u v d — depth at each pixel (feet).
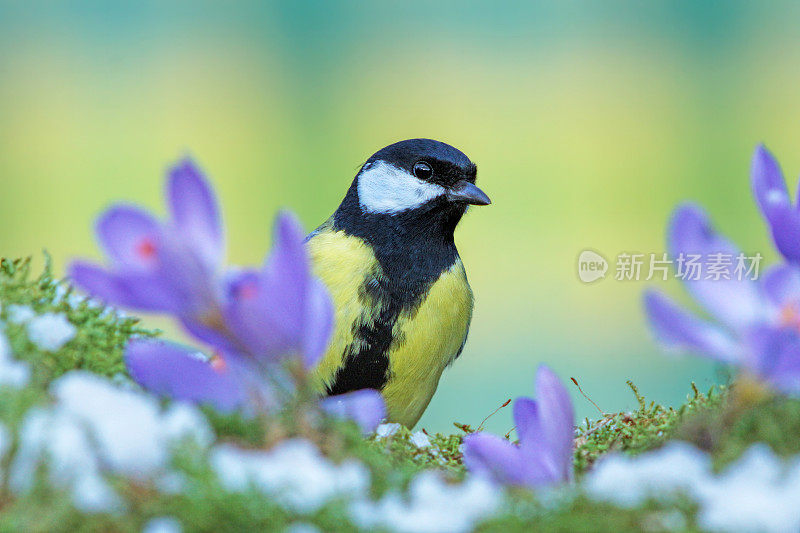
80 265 3.77
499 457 4.34
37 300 5.62
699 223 3.98
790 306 3.86
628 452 5.35
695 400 6.03
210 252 3.88
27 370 4.59
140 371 4.40
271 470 3.91
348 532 3.80
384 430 6.03
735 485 3.80
